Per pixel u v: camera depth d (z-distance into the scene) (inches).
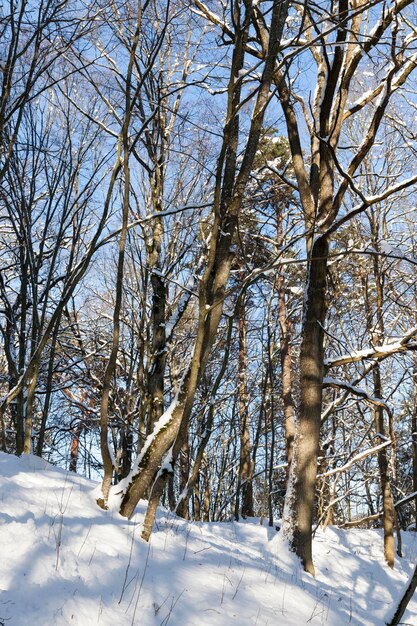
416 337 550.6
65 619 167.8
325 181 419.5
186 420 266.4
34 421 704.4
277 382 794.2
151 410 480.4
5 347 430.9
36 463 298.0
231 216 306.8
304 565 350.9
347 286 610.2
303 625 230.1
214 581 240.1
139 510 291.6
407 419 730.8
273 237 722.2
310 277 397.7
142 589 205.5
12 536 195.6
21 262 401.1
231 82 269.9
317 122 451.8
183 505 433.4
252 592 245.4
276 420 885.2
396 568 491.2
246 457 818.8
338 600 307.9
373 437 650.8
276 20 295.7
